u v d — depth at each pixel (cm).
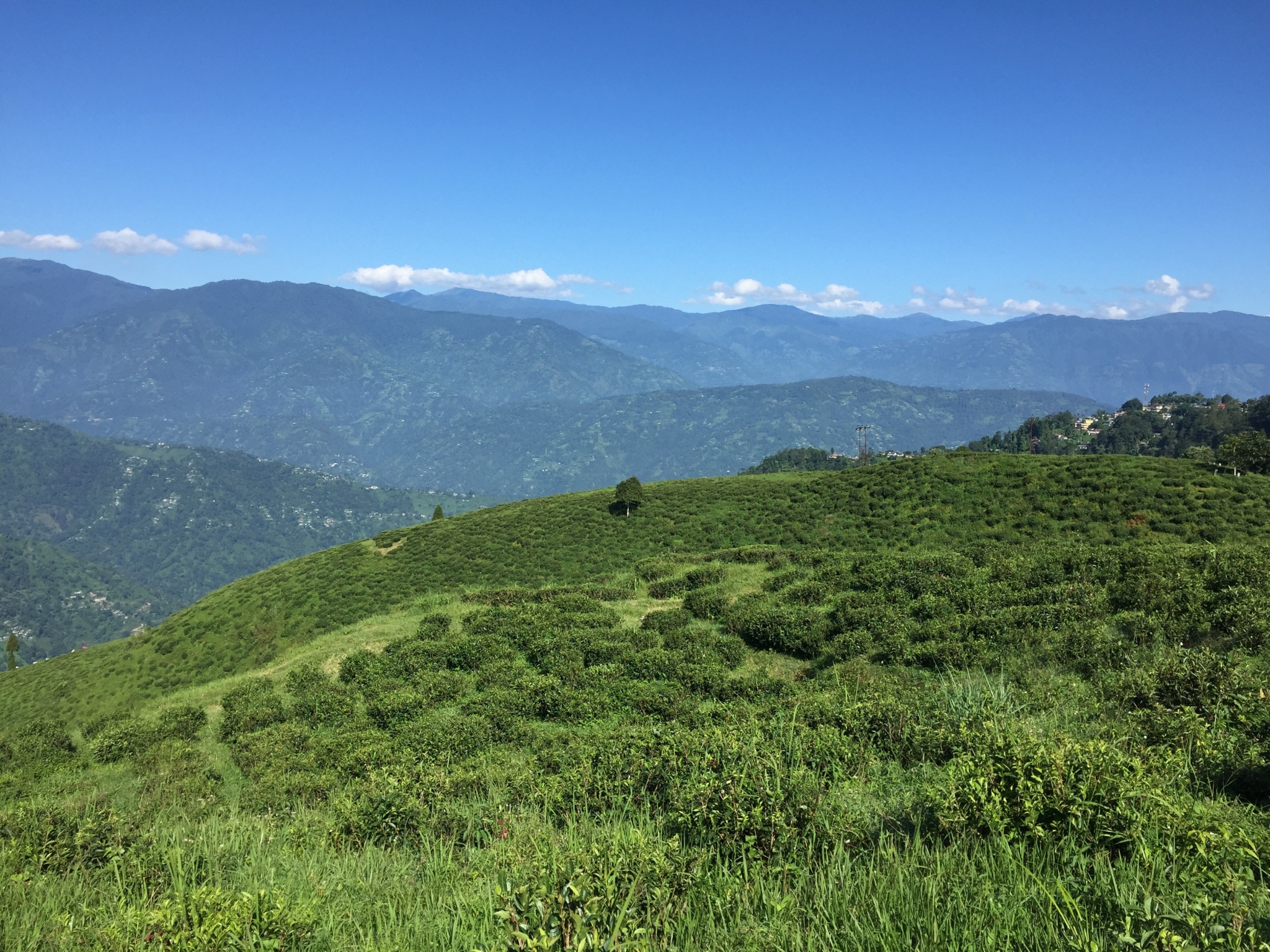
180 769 2558
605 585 4656
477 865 882
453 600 4762
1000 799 705
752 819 778
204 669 5506
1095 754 746
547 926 571
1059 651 1881
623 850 696
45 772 2847
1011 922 527
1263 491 4388
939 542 4716
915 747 1159
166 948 646
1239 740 955
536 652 3148
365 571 6275
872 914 577
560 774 1373
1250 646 1608
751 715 1542
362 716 2806
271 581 6650
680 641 2939
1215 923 471
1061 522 4556
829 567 3562
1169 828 629
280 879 947
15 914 845
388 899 799
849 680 2161
